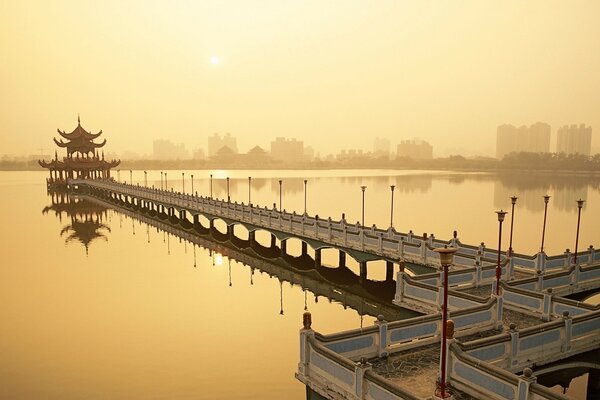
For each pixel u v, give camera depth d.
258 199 111.00
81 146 132.12
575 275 23.06
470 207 93.44
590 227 67.50
